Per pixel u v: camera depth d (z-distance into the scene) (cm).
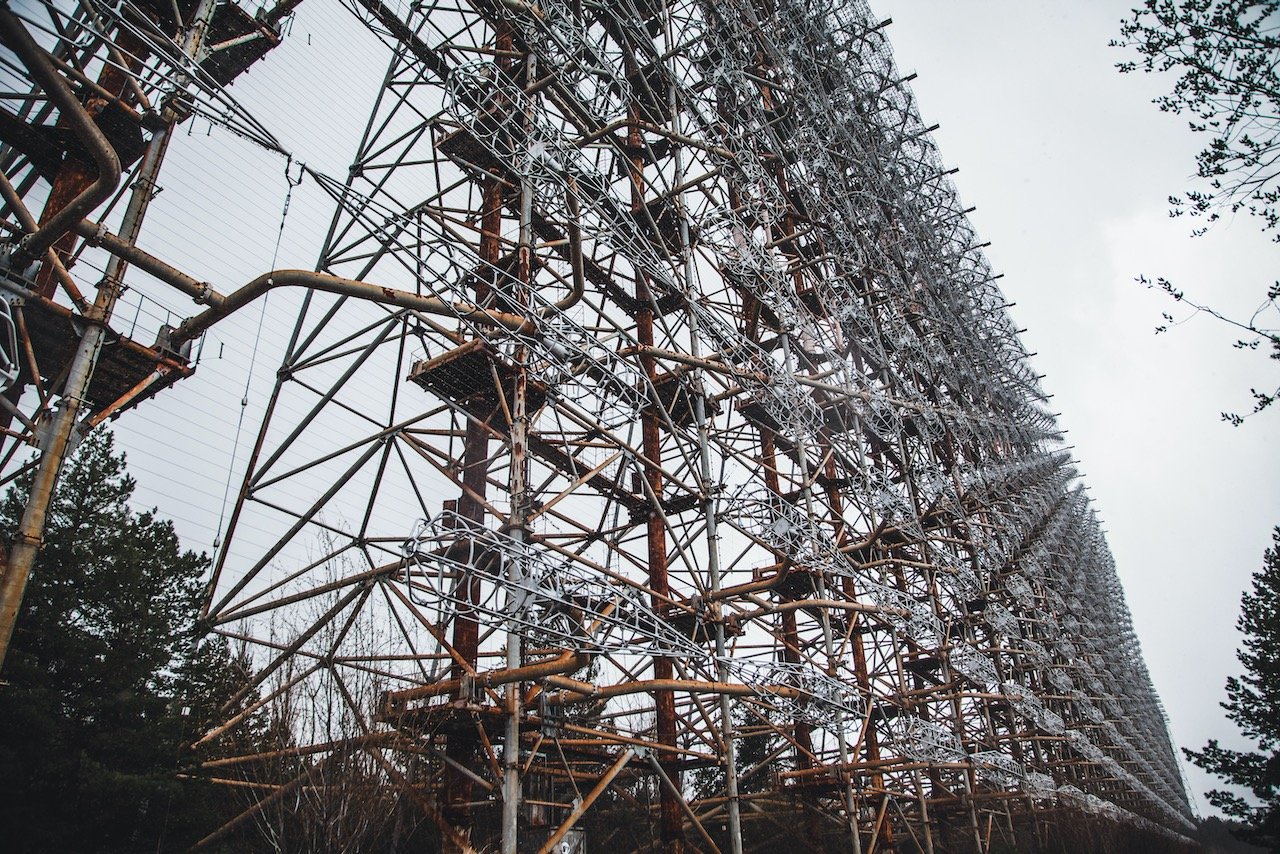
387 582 1877
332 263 2189
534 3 2294
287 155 1329
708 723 2428
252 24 1897
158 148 1500
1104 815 4612
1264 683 3884
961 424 4534
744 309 3134
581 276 1997
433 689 1750
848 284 3506
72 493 2247
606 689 1842
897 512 3059
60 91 1009
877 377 3784
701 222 2772
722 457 3041
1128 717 7200
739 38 3306
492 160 2319
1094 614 7162
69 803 1714
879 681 3369
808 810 2775
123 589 2116
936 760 2802
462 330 1959
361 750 1794
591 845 3042
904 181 4853
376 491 2089
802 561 2409
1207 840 11494
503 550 1545
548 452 2145
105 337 1541
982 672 3316
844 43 4325
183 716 2058
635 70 2744
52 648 1930
